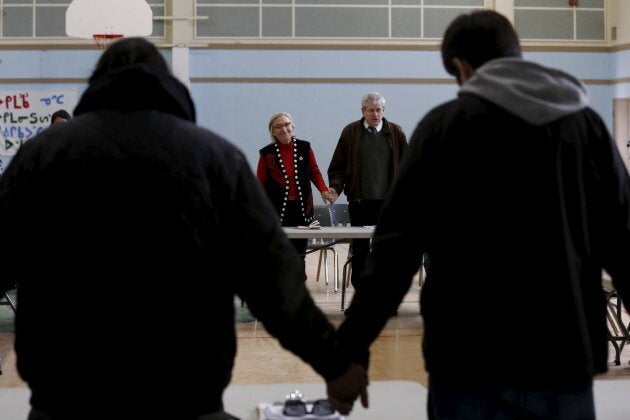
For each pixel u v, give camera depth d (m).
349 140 7.80
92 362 1.78
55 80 12.84
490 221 1.93
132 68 1.91
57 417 1.81
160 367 1.78
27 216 1.85
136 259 1.80
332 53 13.13
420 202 1.98
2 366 5.75
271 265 1.88
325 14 13.09
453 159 1.95
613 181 2.05
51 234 1.83
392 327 7.05
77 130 1.87
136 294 1.79
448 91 13.27
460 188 1.95
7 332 6.85
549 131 1.94
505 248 1.92
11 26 12.79
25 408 3.21
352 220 7.84
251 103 13.09
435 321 1.98
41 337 1.82
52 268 1.82
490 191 1.94
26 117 10.94
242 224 1.89
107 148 1.84
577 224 1.98
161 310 1.79
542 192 1.93
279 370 5.60
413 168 1.98
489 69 1.99
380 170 7.71
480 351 1.91
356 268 7.54
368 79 13.20
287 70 13.10
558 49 13.41
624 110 13.37
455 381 1.94
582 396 1.95
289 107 13.14
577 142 1.98
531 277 1.92
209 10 12.97
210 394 1.83
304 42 13.07
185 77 12.91
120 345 1.78
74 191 1.82
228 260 1.91
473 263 1.94
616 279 2.13
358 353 2.06
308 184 8.07
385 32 13.16
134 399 1.78
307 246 8.98
